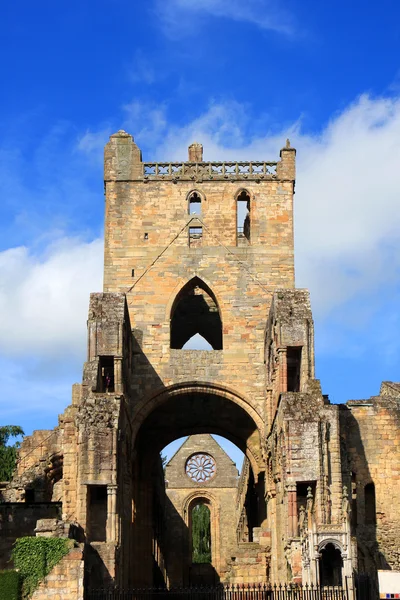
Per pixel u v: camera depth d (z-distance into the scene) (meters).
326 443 60.12
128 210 76.44
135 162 77.25
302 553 52.12
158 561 97.44
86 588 51.09
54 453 71.81
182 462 113.19
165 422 80.38
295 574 55.34
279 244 75.94
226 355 73.38
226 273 75.12
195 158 79.81
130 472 69.69
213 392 72.88
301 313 65.19
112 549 56.06
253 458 78.88
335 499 59.47
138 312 74.19
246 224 82.88
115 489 58.38
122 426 62.25
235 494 112.25
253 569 72.56
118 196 76.69
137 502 79.12
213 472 113.06
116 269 75.19
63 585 48.84
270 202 76.75
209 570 111.75
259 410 72.44
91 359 64.25
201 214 76.44
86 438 58.91
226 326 74.00
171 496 111.81
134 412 71.81
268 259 75.56
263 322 74.19
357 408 70.62
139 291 74.62
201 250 75.56
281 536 62.41
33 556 49.16
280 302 65.81
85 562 52.06
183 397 77.81
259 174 77.12
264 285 75.00
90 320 65.25
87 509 58.12
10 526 60.88
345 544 47.78
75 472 62.16
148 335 73.62
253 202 76.69
